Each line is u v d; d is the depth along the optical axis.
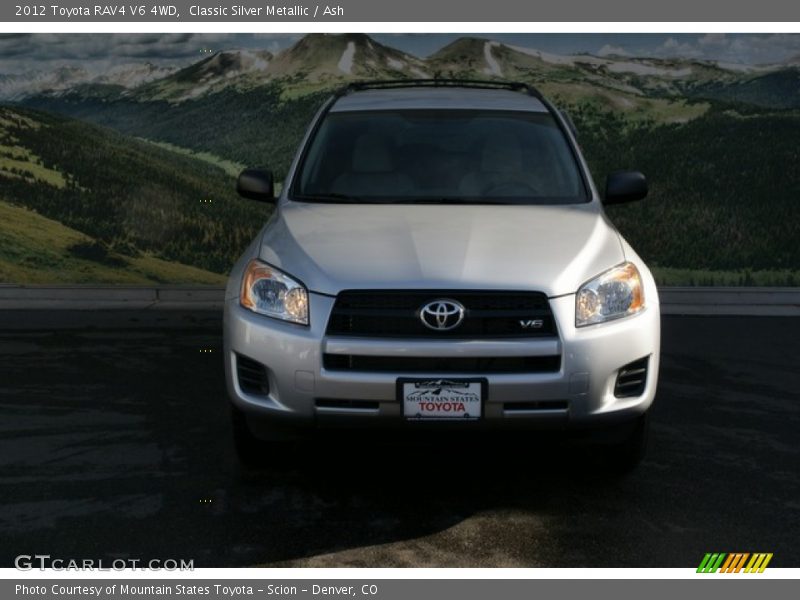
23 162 7.42
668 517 3.39
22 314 6.86
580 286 3.36
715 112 7.43
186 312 6.96
